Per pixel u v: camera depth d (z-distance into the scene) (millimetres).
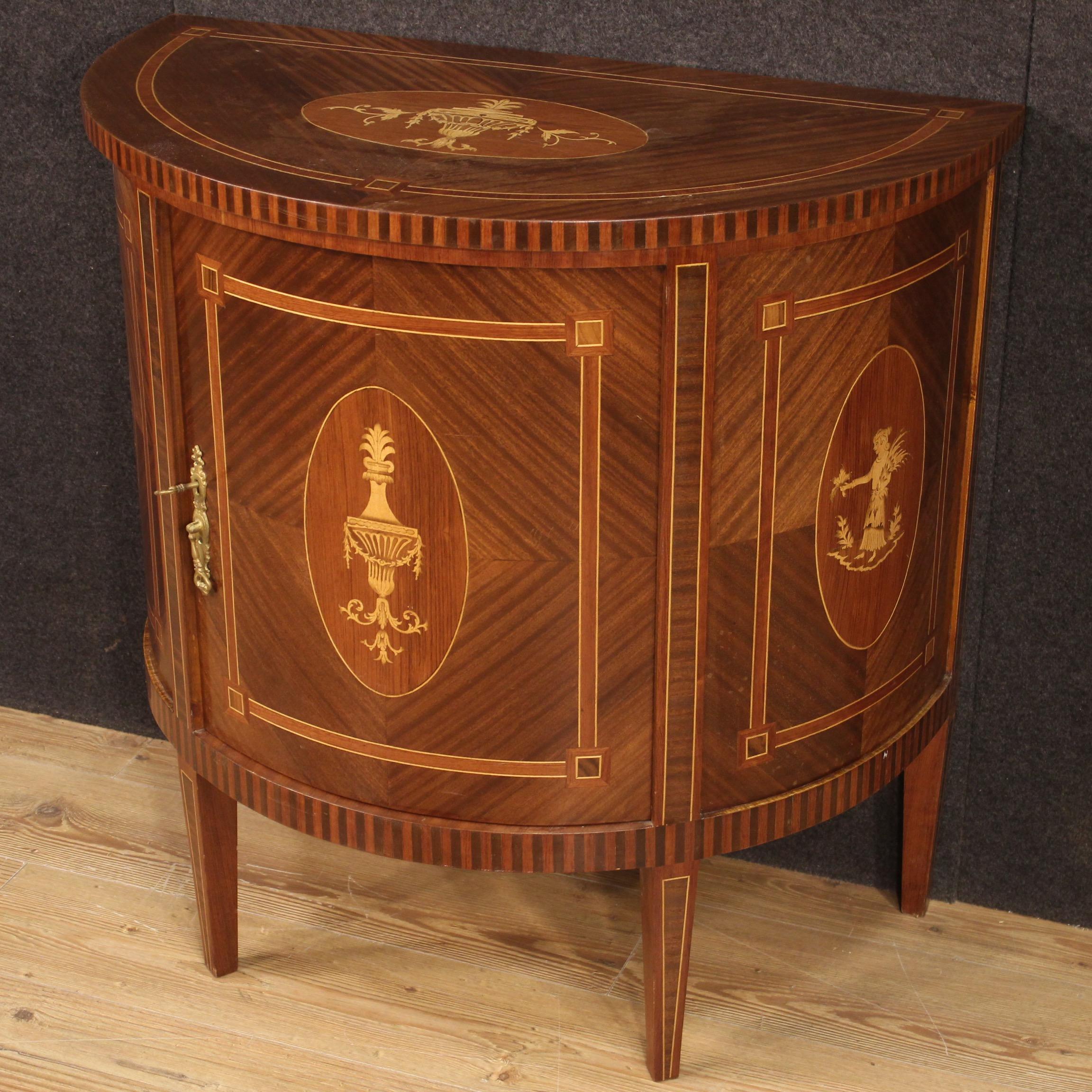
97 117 1522
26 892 1998
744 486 1440
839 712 1606
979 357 1677
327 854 2086
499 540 1441
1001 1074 1781
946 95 1669
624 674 1492
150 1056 1769
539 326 1358
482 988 1877
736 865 2115
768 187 1362
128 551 2213
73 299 2072
